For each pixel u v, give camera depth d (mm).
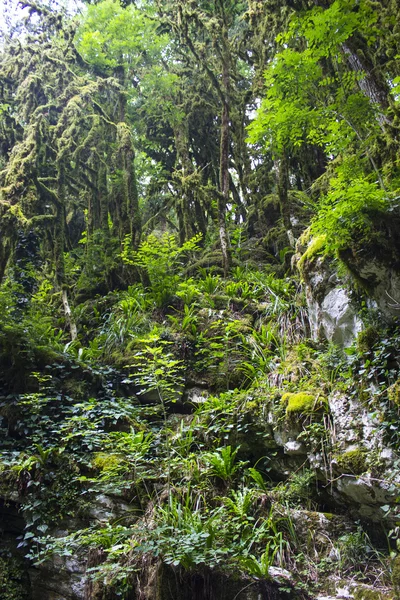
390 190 4617
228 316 6934
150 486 5047
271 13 7262
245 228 10023
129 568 4199
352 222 4203
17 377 6203
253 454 5102
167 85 10414
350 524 4227
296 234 8852
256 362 5965
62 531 4969
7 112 8742
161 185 10305
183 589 4012
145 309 7527
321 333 5367
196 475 4898
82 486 5223
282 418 4773
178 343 6629
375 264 4230
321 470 4348
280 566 4020
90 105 9336
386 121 5531
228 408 5359
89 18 10812
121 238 8852
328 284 5113
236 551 4078
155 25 10500
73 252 9906
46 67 9508
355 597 3547
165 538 4043
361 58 5590
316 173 9969
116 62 10500
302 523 4273
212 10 9383
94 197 9664
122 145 9086
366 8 4816
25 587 4871
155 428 5840
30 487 5133
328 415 4504
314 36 4805
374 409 4059
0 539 5086
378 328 4383
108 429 5973
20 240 7812
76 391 6180
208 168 11242
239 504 4391
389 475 3783
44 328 6949
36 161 7664
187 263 9383
